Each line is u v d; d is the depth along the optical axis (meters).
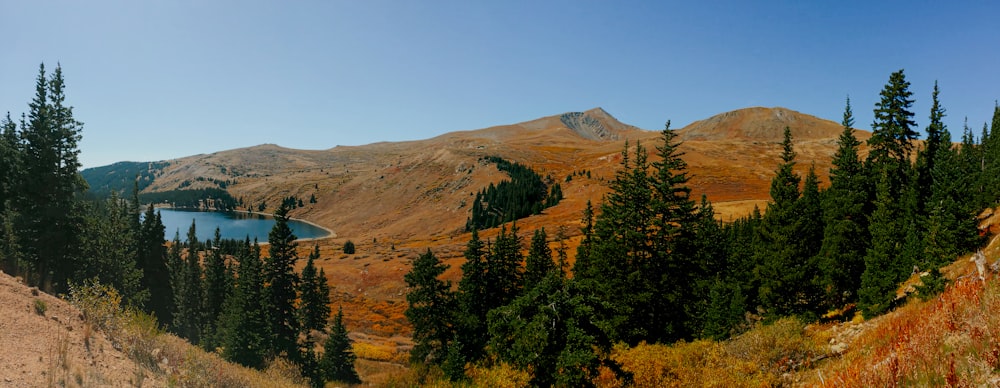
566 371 16.97
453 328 33.94
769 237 31.80
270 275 42.66
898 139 32.72
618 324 27.19
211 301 53.97
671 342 28.53
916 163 31.92
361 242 166.88
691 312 30.30
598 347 19.48
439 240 142.62
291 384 21.31
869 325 17.00
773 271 28.30
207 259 56.97
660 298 29.89
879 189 27.16
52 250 30.92
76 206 33.72
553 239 91.88
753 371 16.56
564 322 17.81
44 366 7.78
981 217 35.69
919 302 15.12
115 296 12.26
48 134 30.95
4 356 7.49
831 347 16.66
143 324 12.91
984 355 6.56
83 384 7.71
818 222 33.72
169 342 13.83
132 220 50.44
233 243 124.81
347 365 39.97
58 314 10.55
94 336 10.41
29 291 11.11
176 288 58.47
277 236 43.19
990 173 40.81
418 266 35.25
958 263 20.91
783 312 27.89
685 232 31.27
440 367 31.39
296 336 44.34
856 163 31.84
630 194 31.73
